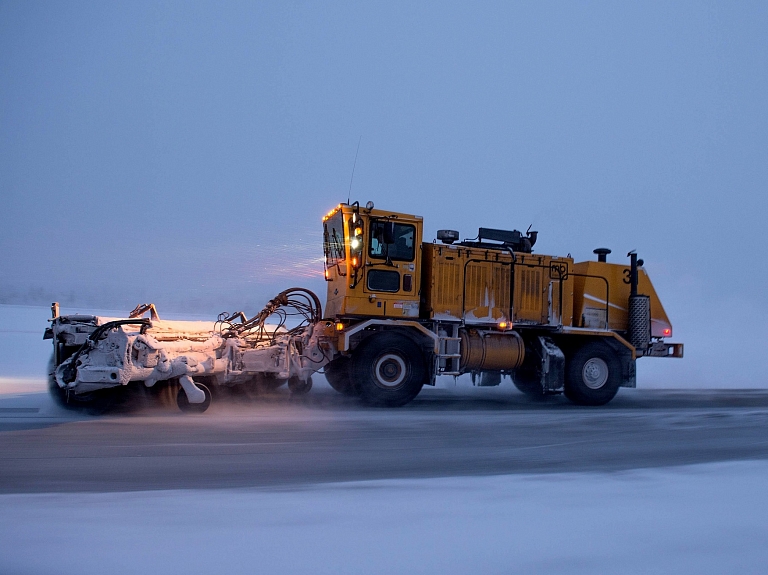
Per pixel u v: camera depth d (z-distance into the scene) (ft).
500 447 21.09
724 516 12.75
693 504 13.58
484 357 33.83
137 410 27.53
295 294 32.83
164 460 17.79
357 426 24.54
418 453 19.72
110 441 20.25
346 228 31.60
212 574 9.30
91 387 24.94
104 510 12.49
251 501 13.35
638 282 38.78
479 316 34.01
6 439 20.21
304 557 10.04
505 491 14.60
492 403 35.47
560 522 12.12
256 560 9.87
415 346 32.07
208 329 30.58
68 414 25.96
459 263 33.99
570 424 26.45
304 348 31.96
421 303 33.58
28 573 9.29
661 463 18.79
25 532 11.02
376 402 31.04
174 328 29.04
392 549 10.48
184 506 12.86
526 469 17.70
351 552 10.29
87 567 9.50
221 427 23.29
